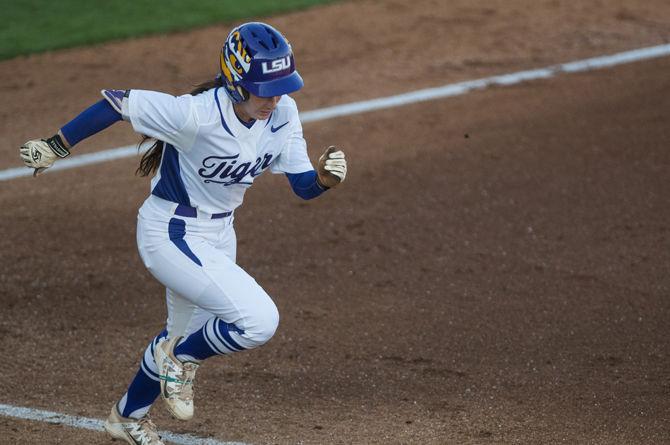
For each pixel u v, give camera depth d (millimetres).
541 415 20047
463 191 31703
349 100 39156
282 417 20188
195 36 46219
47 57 43938
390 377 21781
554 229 29109
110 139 36531
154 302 25547
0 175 33312
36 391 21234
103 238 29016
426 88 40125
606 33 45594
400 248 28266
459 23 47438
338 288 26109
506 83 40375
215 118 16078
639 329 23688
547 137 35438
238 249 28297
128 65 42844
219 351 16984
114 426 18500
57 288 26125
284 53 15961
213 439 19328
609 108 37688
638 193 31172
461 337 23500
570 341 23219
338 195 31719
